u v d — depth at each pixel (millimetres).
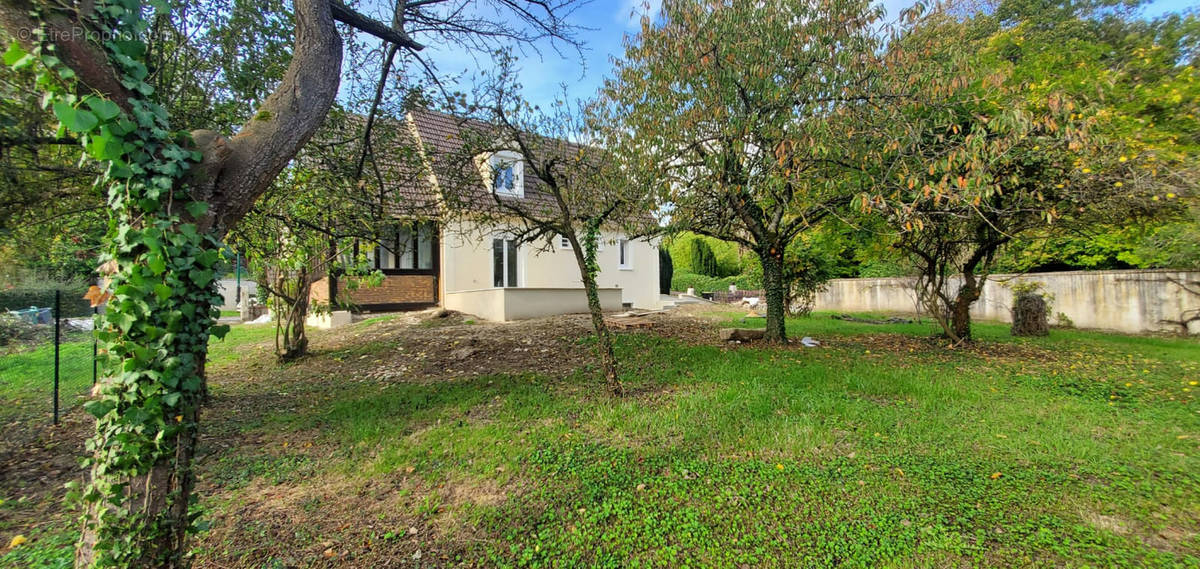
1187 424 4680
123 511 2215
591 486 3633
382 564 2873
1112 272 11656
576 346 8711
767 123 5602
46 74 2035
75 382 7375
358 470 4105
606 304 15258
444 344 9070
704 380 6289
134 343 2129
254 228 6316
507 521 3268
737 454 4121
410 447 4484
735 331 9359
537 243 16109
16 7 1960
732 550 2900
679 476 3760
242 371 8062
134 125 2127
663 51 5887
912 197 5406
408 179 6375
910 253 9492
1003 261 11289
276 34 4887
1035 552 2783
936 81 5078
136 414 2127
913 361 7398
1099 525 3029
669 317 13672
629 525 3170
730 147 5855
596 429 4723
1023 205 6609
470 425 4988
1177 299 10570
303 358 8711
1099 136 5051
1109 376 6496
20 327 9742
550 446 4332
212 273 2352
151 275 2137
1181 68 8352
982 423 4746
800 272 13289
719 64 5582
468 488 3701
